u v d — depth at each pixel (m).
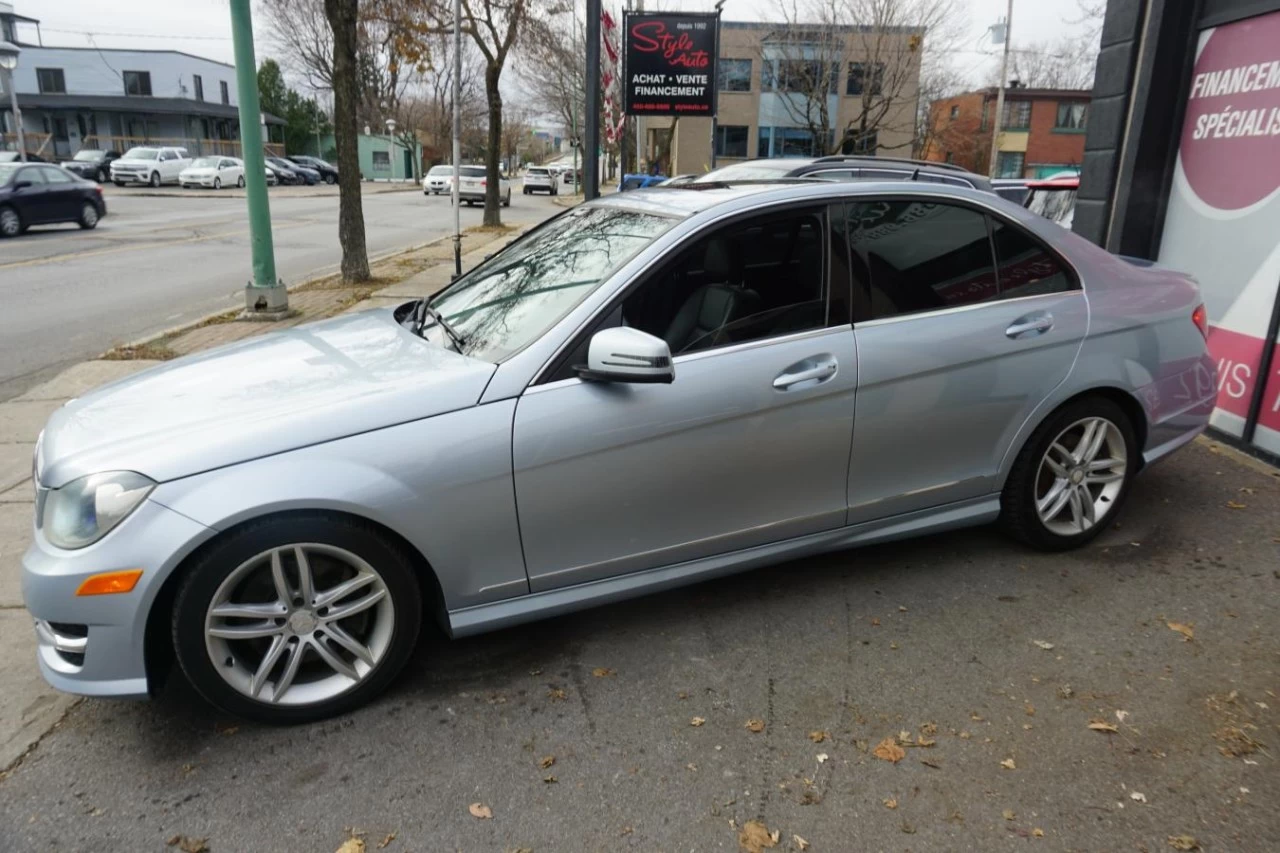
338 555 2.92
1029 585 3.84
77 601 2.71
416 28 15.12
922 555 4.14
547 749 2.88
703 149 46.12
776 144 46.06
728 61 45.00
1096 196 6.64
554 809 2.62
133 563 2.70
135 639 2.76
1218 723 2.94
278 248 17.84
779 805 2.62
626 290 3.21
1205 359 4.22
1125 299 3.97
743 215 3.37
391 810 2.63
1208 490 4.79
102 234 19.75
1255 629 3.48
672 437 3.19
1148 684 3.15
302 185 49.91
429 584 3.23
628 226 3.60
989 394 3.69
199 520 2.72
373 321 4.01
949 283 3.67
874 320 3.52
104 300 11.55
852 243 3.51
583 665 3.33
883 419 3.52
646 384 3.11
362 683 3.05
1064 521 4.11
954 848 2.45
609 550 3.25
